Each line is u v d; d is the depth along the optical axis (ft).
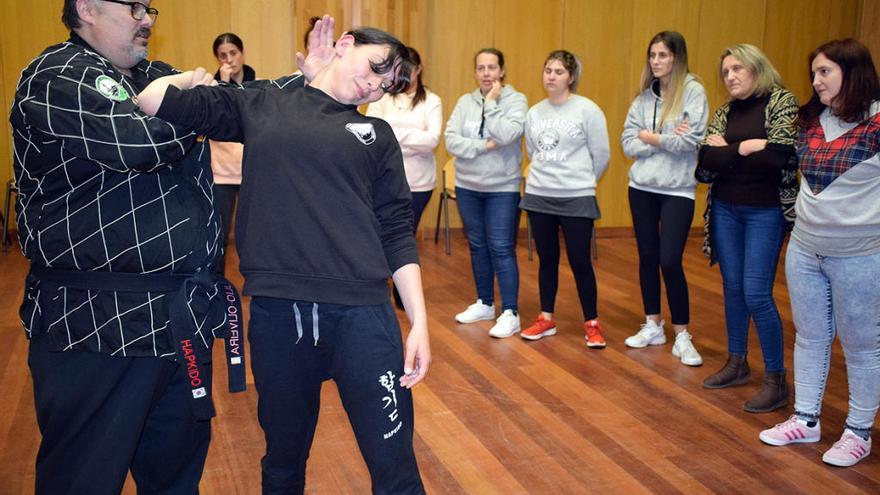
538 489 8.12
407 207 5.81
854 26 24.72
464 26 21.81
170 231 5.32
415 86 13.83
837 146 8.15
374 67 5.28
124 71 5.56
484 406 10.30
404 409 5.58
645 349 12.78
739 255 10.50
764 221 9.98
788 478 8.41
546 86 12.50
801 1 23.98
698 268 19.16
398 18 21.25
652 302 12.81
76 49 5.07
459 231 22.85
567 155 12.37
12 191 19.26
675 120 11.66
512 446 9.12
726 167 10.09
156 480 6.25
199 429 6.12
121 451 5.43
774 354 10.21
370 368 5.38
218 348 12.26
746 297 10.20
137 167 4.91
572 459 8.81
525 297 16.14
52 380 5.31
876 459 8.85
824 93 8.16
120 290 5.27
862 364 8.59
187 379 5.97
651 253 12.53
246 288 5.27
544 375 11.51
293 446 5.77
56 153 5.01
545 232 12.92
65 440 5.42
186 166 5.54
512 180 13.25
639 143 12.06
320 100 5.39
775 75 10.18
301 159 5.18
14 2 19.49
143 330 5.32
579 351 12.65
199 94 5.06
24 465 8.37
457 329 13.78
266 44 21.16
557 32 22.38
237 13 20.81
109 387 5.38
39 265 5.33
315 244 5.21
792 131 9.64
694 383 11.26
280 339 5.35
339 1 21.03
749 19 23.62
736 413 10.18
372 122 5.54
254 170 5.23
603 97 22.98
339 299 5.25
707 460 8.82
